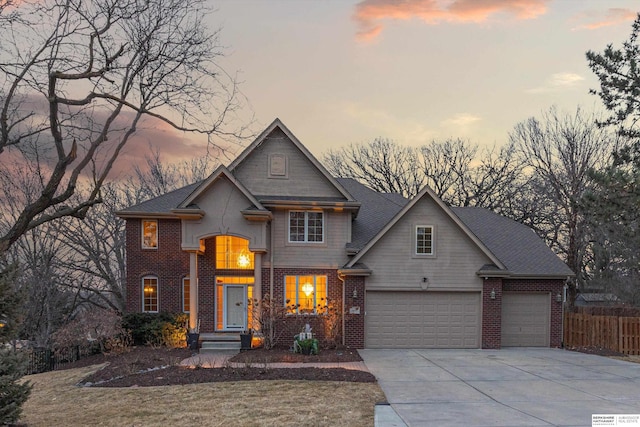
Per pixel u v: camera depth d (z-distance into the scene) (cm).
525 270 1978
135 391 1142
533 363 1531
